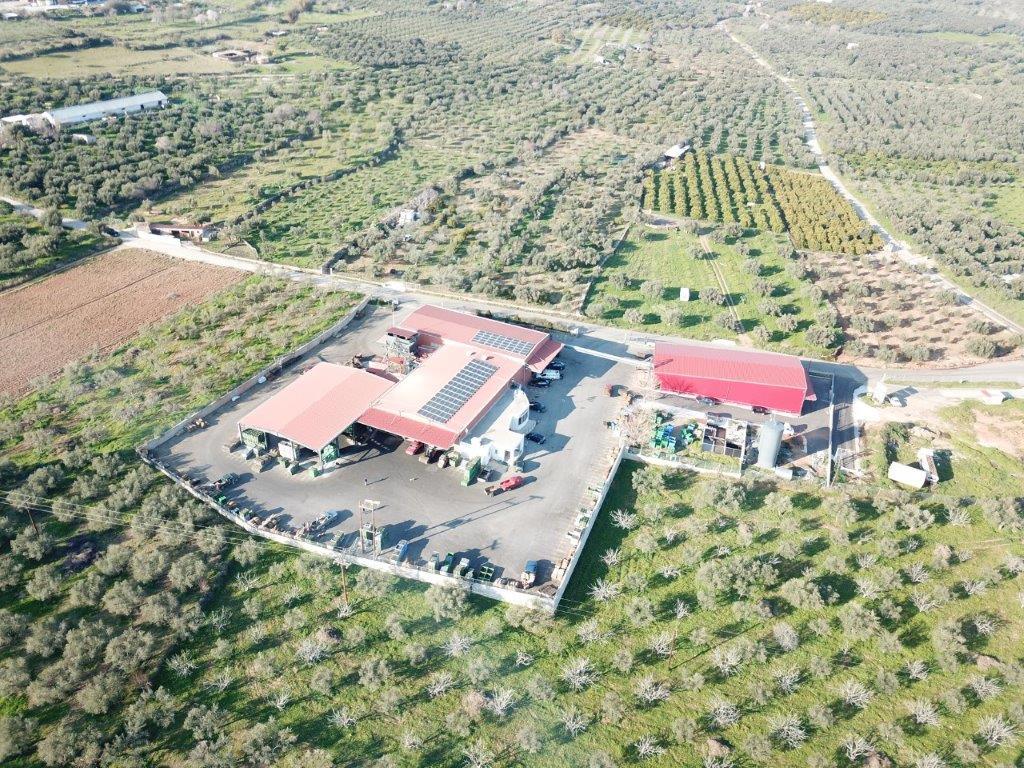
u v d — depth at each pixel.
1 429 85.75
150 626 63.28
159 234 137.75
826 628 64.25
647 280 123.44
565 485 79.81
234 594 66.88
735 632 64.44
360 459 83.19
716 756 54.88
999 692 59.44
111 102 192.00
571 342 106.56
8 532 71.00
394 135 191.62
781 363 93.88
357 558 69.62
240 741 55.16
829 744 56.00
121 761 53.28
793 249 132.75
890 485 80.69
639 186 158.62
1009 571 70.31
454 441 81.12
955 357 104.38
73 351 103.44
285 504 76.38
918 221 141.88
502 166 173.88
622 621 65.19
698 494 79.00
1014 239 136.25
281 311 113.56
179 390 94.31
